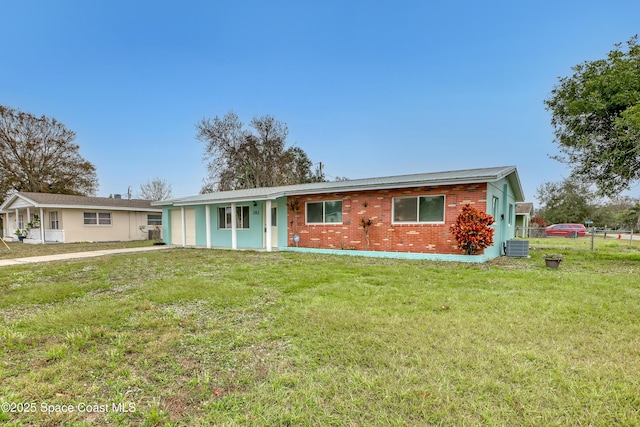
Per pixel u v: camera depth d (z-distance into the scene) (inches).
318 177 1338.6
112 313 173.2
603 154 406.0
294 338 136.8
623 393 91.5
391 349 123.3
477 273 284.2
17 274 308.0
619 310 170.6
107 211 820.0
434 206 392.5
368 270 303.7
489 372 104.3
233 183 1182.3
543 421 80.2
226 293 215.3
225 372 108.2
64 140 1168.8
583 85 442.6
